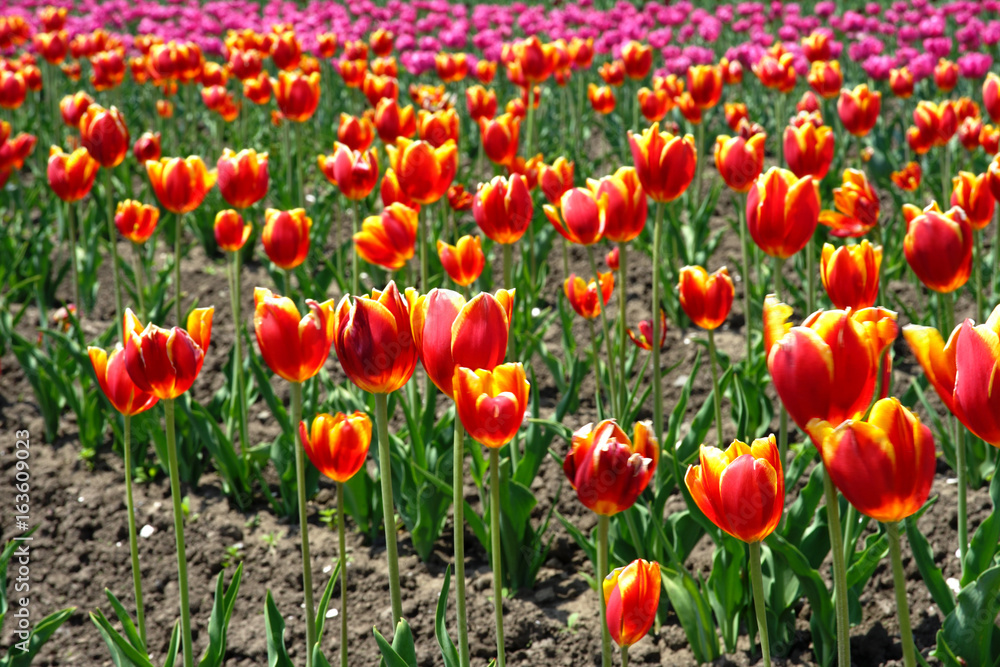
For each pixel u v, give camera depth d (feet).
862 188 7.07
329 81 19.89
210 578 7.43
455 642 6.95
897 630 6.84
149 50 18.02
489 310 5.52
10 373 10.11
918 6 23.07
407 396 8.65
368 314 5.63
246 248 13.01
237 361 7.73
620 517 6.93
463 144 16.43
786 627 6.76
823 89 11.81
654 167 6.71
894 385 9.24
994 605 6.18
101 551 7.60
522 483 7.31
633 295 11.79
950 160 14.57
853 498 5.28
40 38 15.19
